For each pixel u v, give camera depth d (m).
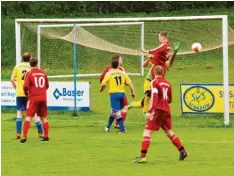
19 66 37.91
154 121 29.66
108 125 41.19
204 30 63.53
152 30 78.69
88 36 64.25
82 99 50.78
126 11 109.19
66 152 32.94
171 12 108.62
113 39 80.56
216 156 31.39
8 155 32.22
